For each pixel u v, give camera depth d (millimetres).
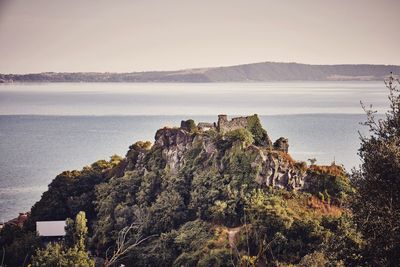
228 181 102438
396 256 34438
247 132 108625
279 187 98812
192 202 103750
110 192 117125
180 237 94250
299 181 99562
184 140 117438
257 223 84438
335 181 97375
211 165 108188
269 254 78562
